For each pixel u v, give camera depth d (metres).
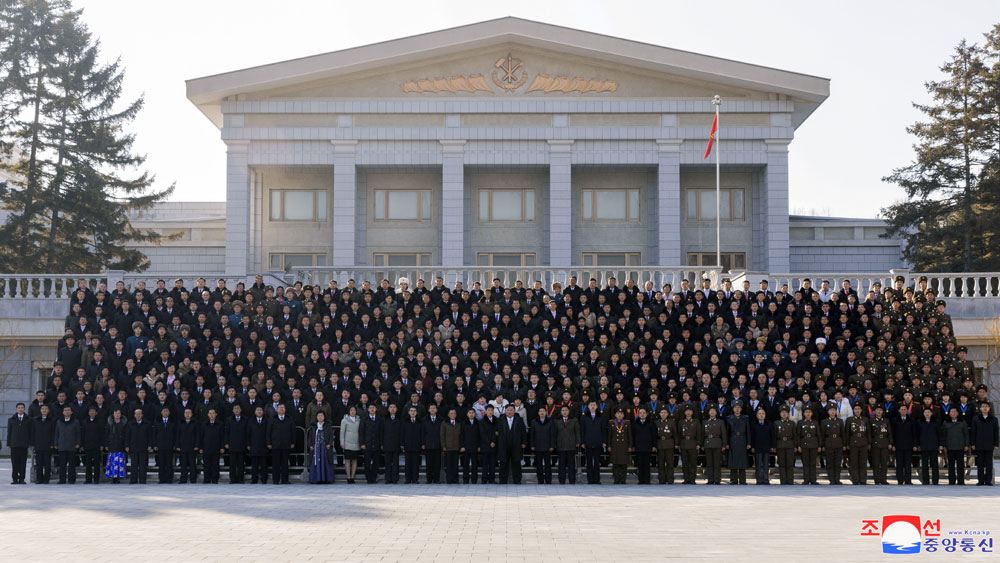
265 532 13.98
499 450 23.31
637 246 47.19
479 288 28.78
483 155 45.47
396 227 47.50
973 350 34.34
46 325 35.06
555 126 45.50
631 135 45.44
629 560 11.50
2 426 35.31
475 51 45.72
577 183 47.56
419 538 13.33
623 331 26.39
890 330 26.14
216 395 23.81
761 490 21.25
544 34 44.47
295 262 47.50
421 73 45.69
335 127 45.47
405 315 27.84
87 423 23.53
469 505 17.69
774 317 27.08
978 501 18.31
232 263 44.78
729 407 23.56
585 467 24.53
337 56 44.31
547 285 35.94
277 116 45.50
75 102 49.88
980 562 11.47
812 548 12.41
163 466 23.62
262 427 23.33
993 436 22.98
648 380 24.27
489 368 24.88
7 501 18.48
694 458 23.27
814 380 24.36
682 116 45.56
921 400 23.73
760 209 46.81
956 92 50.34
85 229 48.75
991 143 49.09
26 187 48.53
